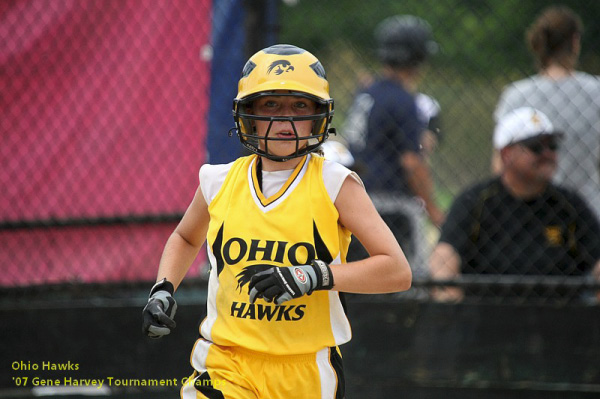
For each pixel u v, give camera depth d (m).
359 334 16.88
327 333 10.55
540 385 16.59
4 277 17.73
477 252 17.08
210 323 10.72
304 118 10.12
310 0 28.33
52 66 17.59
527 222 16.92
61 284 17.44
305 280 9.55
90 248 17.75
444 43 26.16
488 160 25.88
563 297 16.78
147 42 17.61
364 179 18.86
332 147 17.78
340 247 10.55
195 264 17.94
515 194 16.89
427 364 16.77
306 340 10.41
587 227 16.88
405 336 16.83
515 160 16.59
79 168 17.75
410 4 29.50
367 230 10.27
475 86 25.78
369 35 28.55
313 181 10.35
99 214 17.80
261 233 10.28
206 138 17.66
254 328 10.33
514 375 16.64
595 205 18.36
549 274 16.91
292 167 10.50
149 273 17.84
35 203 17.72
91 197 17.77
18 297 17.44
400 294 17.22
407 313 16.81
